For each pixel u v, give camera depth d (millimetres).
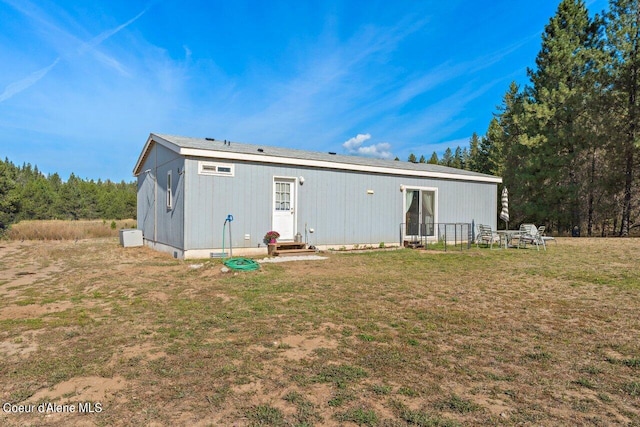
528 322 4215
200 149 9297
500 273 7434
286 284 6211
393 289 5902
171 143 9898
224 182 9711
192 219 9289
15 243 15227
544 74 20609
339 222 11719
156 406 2381
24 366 2994
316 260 9125
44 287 6277
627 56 16984
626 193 17734
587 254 10570
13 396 2514
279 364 3037
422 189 13594
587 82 18219
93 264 8984
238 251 9898
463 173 15148
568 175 19547
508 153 22516
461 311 4656
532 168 20172
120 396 2520
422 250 11773
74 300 5250
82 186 41188
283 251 9852
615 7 17641
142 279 6750
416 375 2855
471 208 15047
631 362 3092
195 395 2531
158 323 4145
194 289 5871
